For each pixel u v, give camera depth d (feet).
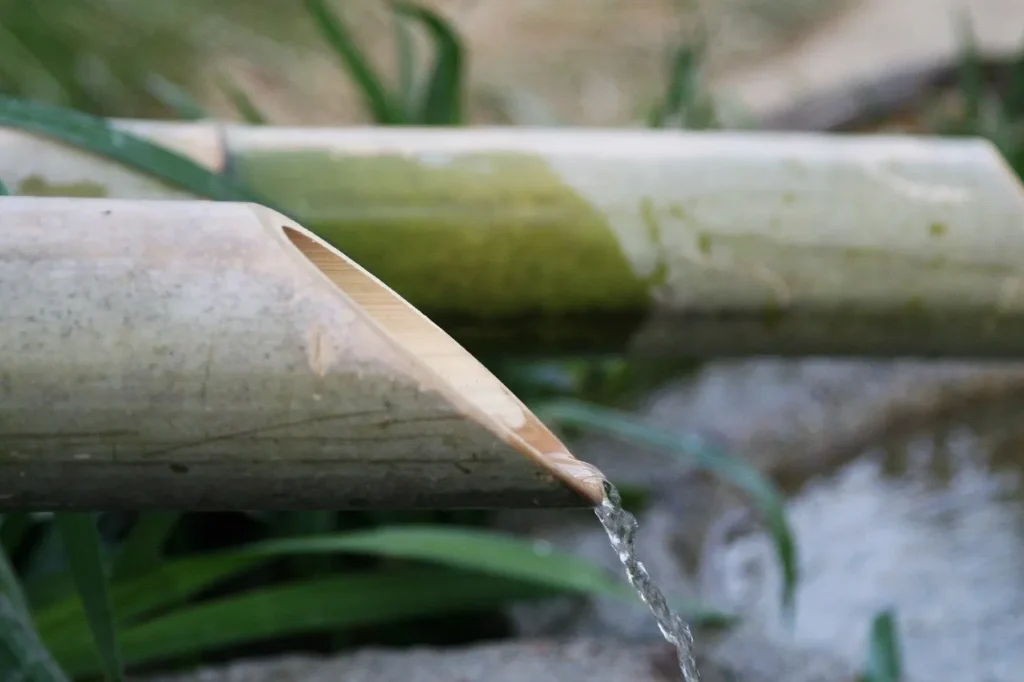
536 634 6.62
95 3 14.17
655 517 7.88
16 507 3.78
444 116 8.58
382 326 3.72
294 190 4.88
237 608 5.27
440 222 4.90
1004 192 5.18
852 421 9.07
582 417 7.11
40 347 3.70
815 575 7.66
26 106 4.54
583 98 17.78
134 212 3.75
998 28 17.49
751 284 5.06
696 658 6.12
